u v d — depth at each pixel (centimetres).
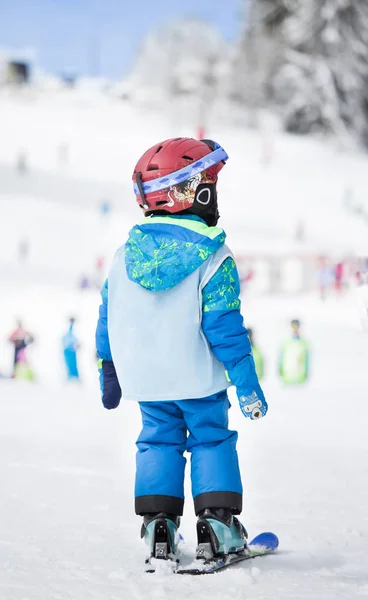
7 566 344
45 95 10981
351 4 8156
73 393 1834
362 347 3019
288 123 8838
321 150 8381
